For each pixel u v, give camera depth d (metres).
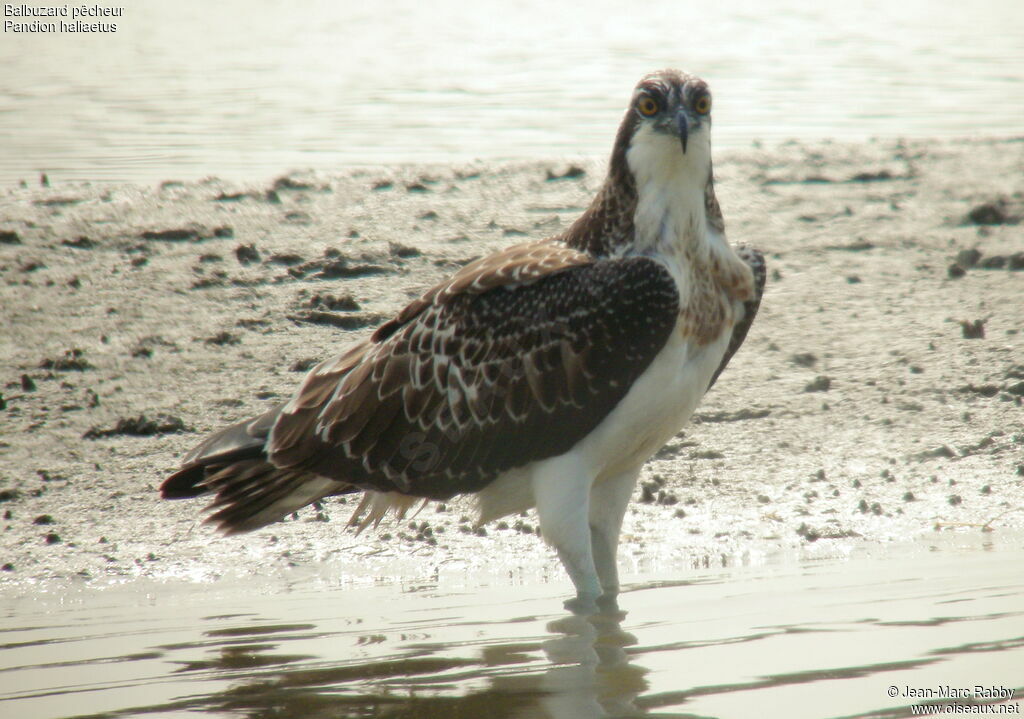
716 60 35.94
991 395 13.51
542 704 6.93
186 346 14.86
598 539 9.78
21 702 7.23
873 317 15.74
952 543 10.29
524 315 9.42
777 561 10.01
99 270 16.78
